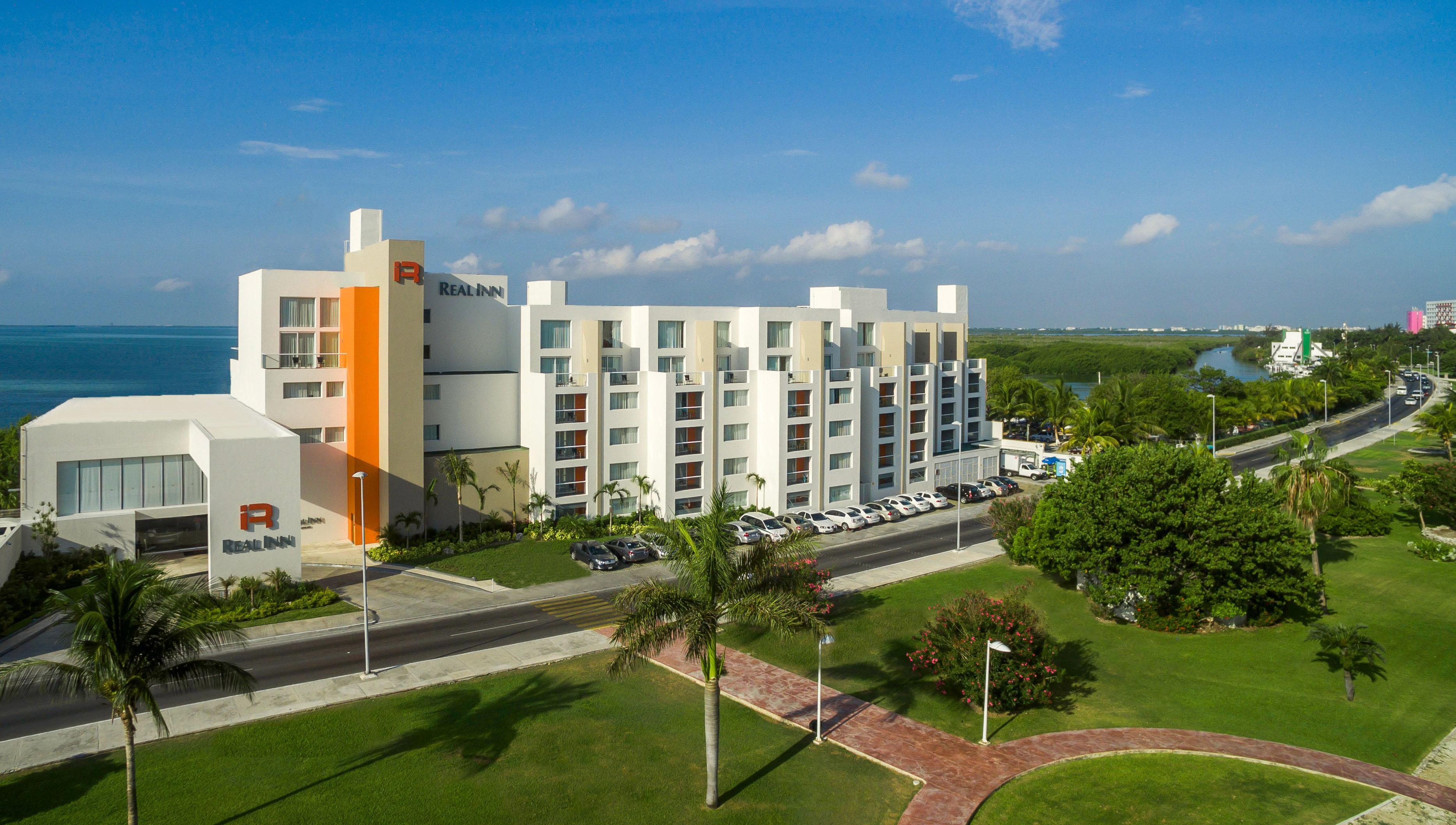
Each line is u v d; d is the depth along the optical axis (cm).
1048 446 11331
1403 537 7281
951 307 10900
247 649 4716
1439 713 4028
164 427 6294
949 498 9194
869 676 4441
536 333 7544
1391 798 3288
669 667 4541
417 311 6938
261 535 5528
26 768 3334
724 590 3127
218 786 3241
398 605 5547
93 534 5991
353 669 4434
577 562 6506
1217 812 3192
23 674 4197
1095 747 3681
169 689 4094
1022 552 6319
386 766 3422
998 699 3947
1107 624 5231
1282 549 4953
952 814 3153
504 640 4919
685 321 8056
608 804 3183
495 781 3328
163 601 2730
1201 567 4947
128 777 2708
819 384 8288
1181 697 4191
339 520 6975
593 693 4175
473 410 7550
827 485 8444
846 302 9356
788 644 4838
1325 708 4075
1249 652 4753
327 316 7062
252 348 7144
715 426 7969
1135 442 10625
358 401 6806
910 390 9331
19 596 5134
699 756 3562
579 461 7531
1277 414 14888
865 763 3544
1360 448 12669
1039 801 3262
